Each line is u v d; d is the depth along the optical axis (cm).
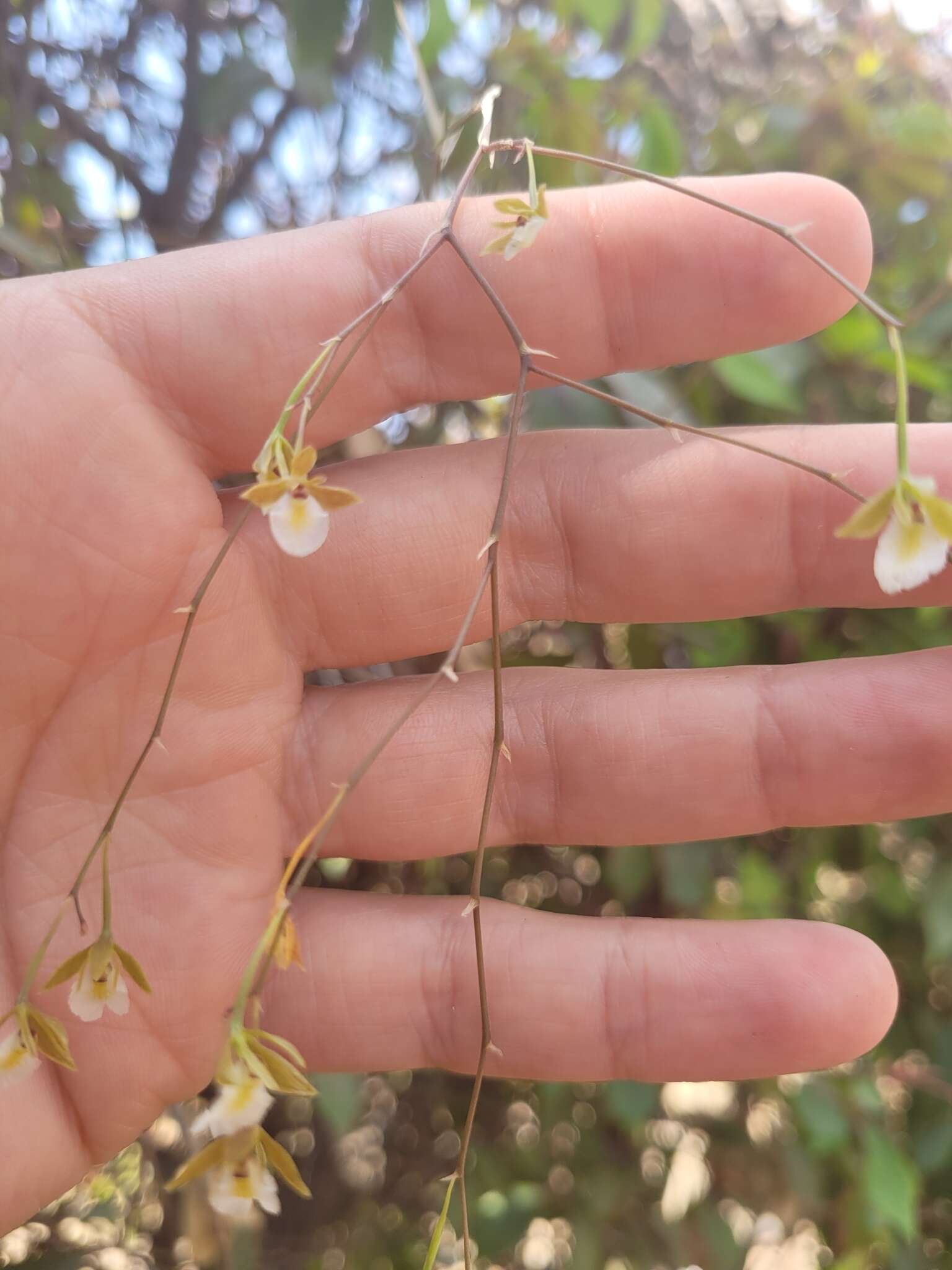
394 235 8
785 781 9
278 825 9
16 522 8
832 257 8
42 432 8
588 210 8
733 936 8
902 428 6
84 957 6
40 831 8
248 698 9
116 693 8
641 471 9
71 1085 8
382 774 9
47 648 8
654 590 9
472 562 9
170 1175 13
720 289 8
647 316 8
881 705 8
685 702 9
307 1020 9
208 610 8
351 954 9
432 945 9
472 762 9
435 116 10
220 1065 6
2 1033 8
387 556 9
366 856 9
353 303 8
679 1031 8
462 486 9
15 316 8
